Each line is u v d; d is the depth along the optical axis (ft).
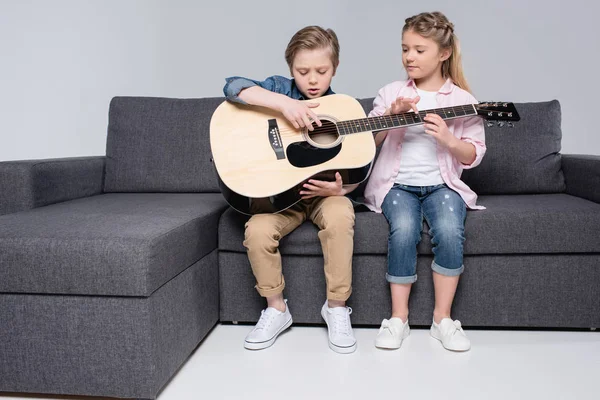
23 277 4.45
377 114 6.32
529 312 5.76
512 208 5.82
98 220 5.16
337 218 5.41
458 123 6.05
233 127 5.68
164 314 4.66
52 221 5.10
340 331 5.47
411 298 5.84
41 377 4.57
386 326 5.57
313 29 5.99
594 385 4.72
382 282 5.84
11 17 10.10
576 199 6.42
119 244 4.36
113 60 9.92
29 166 6.32
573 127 9.44
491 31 9.32
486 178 7.10
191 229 5.23
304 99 6.28
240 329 6.08
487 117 5.62
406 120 5.69
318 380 4.89
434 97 6.19
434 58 6.02
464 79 6.30
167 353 4.72
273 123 5.70
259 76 9.70
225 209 6.36
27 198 6.28
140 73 9.88
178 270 4.95
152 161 7.64
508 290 5.74
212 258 5.89
